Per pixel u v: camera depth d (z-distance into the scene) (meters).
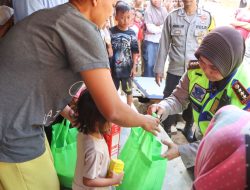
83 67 0.86
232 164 0.46
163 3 4.56
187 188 1.42
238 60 1.12
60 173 1.44
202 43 1.16
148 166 1.24
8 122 0.97
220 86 1.23
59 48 0.89
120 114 0.94
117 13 3.07
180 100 1.51
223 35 1.09
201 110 1.34
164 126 2.71
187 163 1.20
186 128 2.73
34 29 0.89
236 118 0.55
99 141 1.16
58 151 1.48
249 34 2.95
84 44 0.87
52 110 1.04
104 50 0.91
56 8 0.91
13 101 0.95
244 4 3.97
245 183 0.44
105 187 1.24
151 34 4.19
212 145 0.52
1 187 1.11
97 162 1.13
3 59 0.93
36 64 0.91
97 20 0.94
